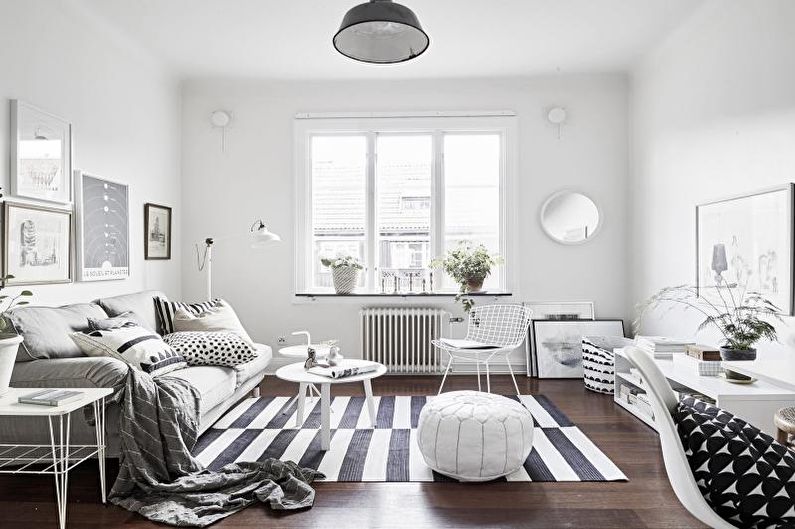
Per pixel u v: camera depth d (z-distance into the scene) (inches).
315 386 171.9
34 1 128.6
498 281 210.7
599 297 206.4
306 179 209.2
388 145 210.8
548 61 190.5
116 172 164.4
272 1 144.6
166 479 102.1
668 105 172.4
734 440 62.6
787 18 115.8
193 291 209.0
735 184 136.1
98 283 154.3
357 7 101.9
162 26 159.6
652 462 115.8
